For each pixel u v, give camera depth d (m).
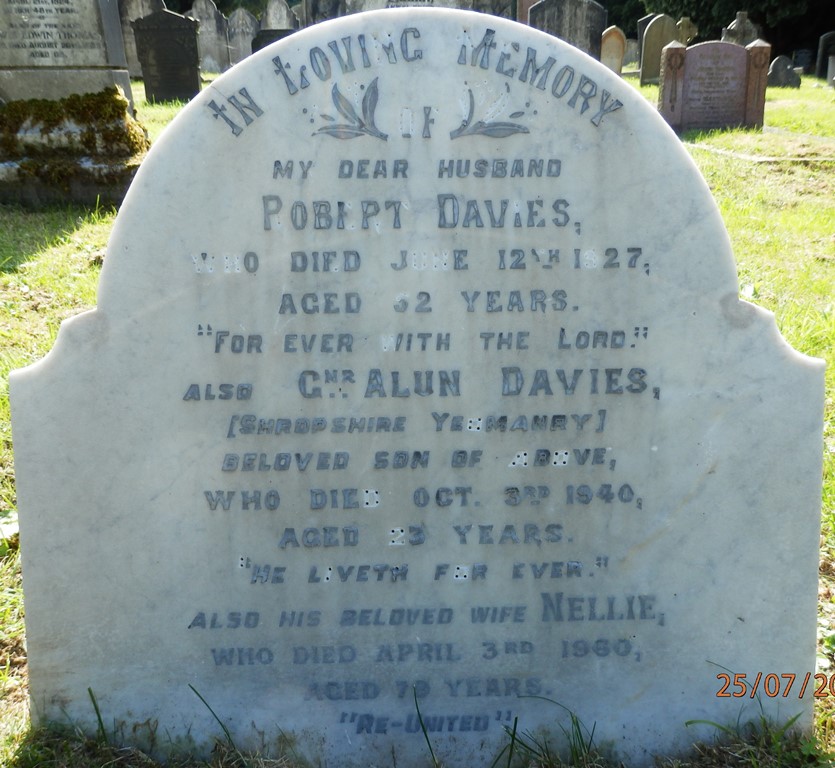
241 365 0.83
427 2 3.33
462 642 0.89
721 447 0.86
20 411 0.83
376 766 0.89
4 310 1.70
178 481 0.85
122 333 0.82
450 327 0.84
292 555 0.87
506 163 0.81
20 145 2.49
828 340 1.63
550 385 0.85
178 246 0.81
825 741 0.88
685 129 3.98
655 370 0.85
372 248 0.82
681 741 0.90
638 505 0.87
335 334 0.83
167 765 0.86
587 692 0.90
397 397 0.84
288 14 7.10
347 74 0.79
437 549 0.87
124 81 2.85
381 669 0.89
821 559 1.14
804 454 0.86
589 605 0.88
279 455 0.85
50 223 2.31
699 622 0.89
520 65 0.80
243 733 0.88
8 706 0.92
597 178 0.82
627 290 0.83
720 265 0.83
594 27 4.05
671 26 6.37
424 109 0.80
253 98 0.79
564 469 0.86
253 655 0.88
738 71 3.93
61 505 0.85
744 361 0.84
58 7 2.48
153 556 0.86
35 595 0.86
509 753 0.87
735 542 0.87
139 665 0.87
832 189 2.90
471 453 0.86
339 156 0.81
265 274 0.82
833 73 6.42
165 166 0.80
